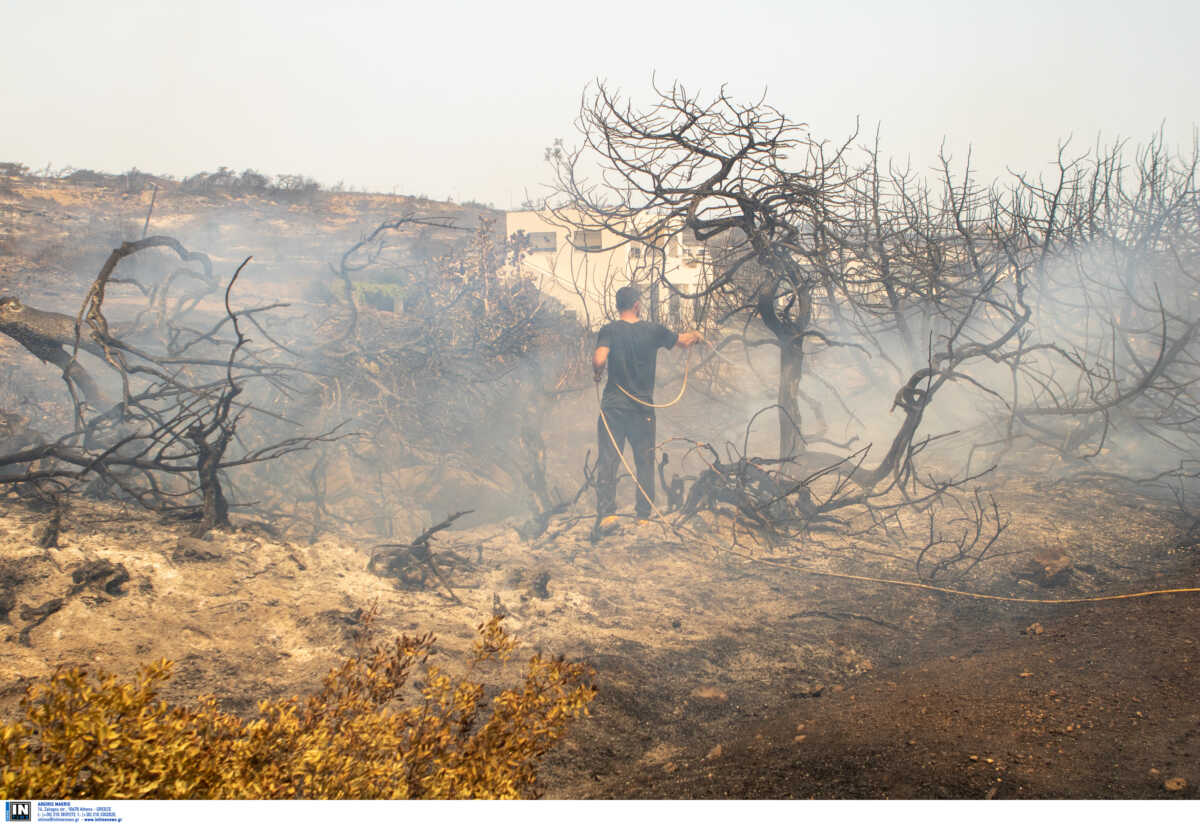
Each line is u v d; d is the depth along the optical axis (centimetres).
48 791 171
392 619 472
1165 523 702
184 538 504
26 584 417
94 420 620
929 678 425
